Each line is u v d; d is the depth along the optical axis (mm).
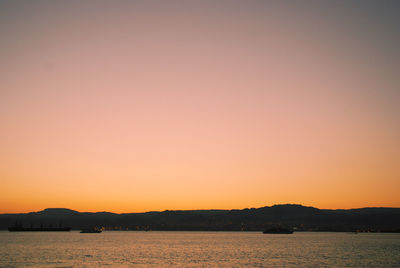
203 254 172375
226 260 144625
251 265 128625
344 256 159000
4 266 123062
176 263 134375
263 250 197375
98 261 139500
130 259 147500
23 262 134500
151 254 171625
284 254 171000
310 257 155500
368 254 168375
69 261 138625
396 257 153750
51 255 161625
